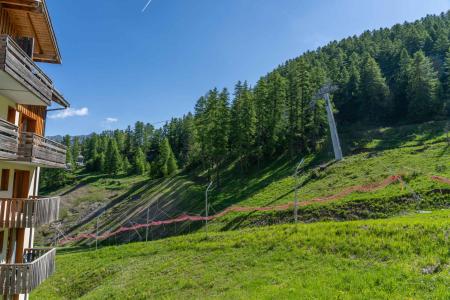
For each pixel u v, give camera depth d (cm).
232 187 6650
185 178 8225
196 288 2066
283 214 4416
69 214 8706
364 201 3969
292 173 6475
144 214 6588
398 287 1358
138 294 2253
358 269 1667
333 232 2284
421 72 8356
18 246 1878
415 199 3641
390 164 5284
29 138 1508
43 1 1675
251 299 1562
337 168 5812
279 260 2131
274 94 7869
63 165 1925
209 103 7644
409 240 1859
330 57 13862
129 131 16475
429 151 5594
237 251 2544
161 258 2964
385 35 14738
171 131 13962
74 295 2803
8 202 1506
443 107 8138
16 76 1310
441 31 12619
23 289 1456
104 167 13225
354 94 9581
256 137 8038
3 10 1655
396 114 8944
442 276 1359
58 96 2047
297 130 7706
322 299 1373
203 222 5175
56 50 2000
